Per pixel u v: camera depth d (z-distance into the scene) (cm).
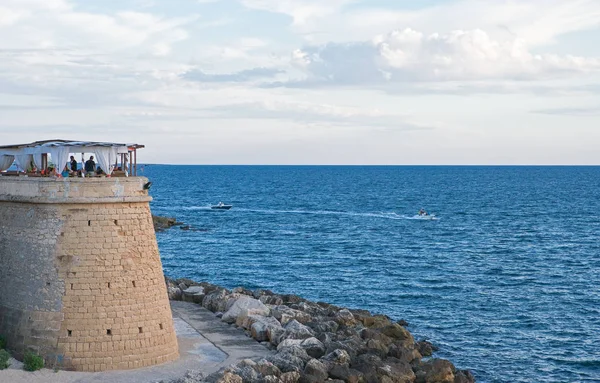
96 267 3669
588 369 5053
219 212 16562
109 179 3725
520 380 4806
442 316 6462
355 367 4109
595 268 8981
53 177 3716
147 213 3900
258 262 9406
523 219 15238
